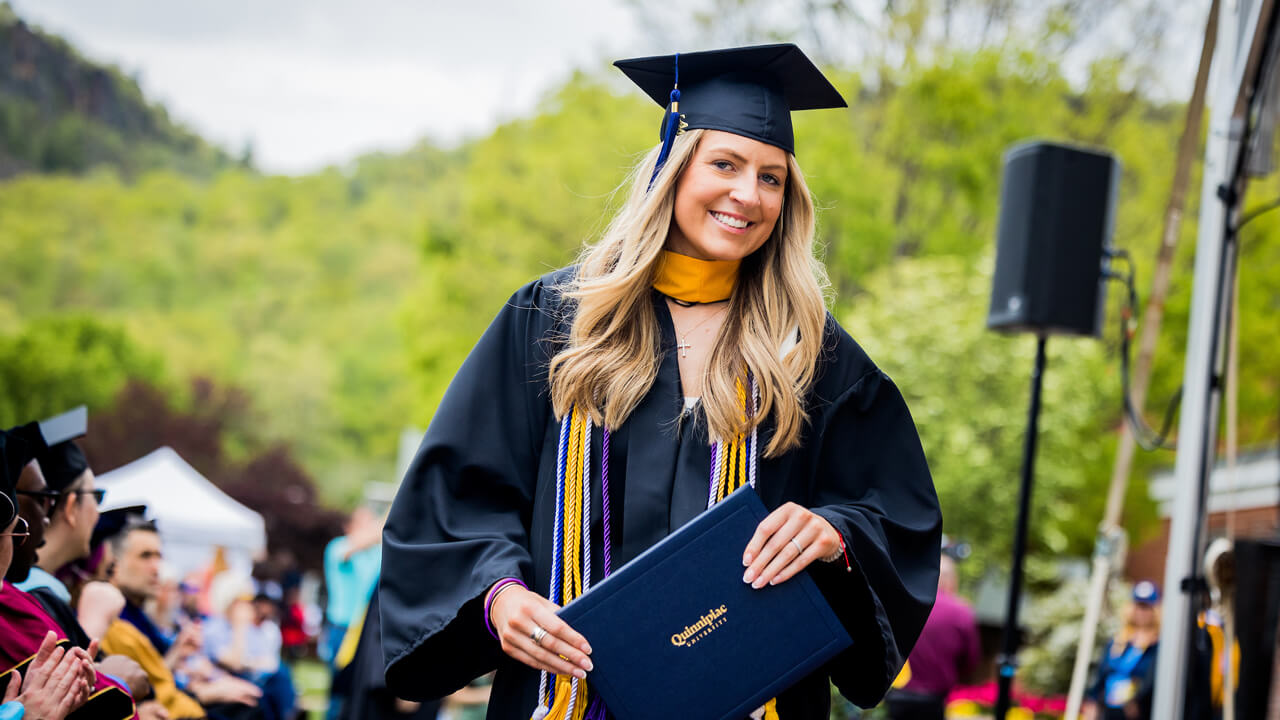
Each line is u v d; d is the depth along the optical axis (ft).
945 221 60.90
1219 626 15.47
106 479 37.88
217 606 25.73
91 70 238.89
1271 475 42.75
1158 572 74.59
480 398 7.32
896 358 51.52
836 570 6.84
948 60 58.29
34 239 195.42
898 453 7.52
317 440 180.96
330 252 203.62
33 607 9.01
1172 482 71.92
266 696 22.81
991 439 51.85
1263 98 13.71
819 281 8.24
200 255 201.67
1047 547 56.65
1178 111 59.26
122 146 237.86
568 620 6.33
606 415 7.06
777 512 6.50
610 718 6.68
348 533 27.84
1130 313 17.22
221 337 190.29
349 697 22.94
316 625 65.46
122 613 14.78
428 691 7.05
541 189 67.21
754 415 7.10
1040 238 16.99
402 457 37.76
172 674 15.70
